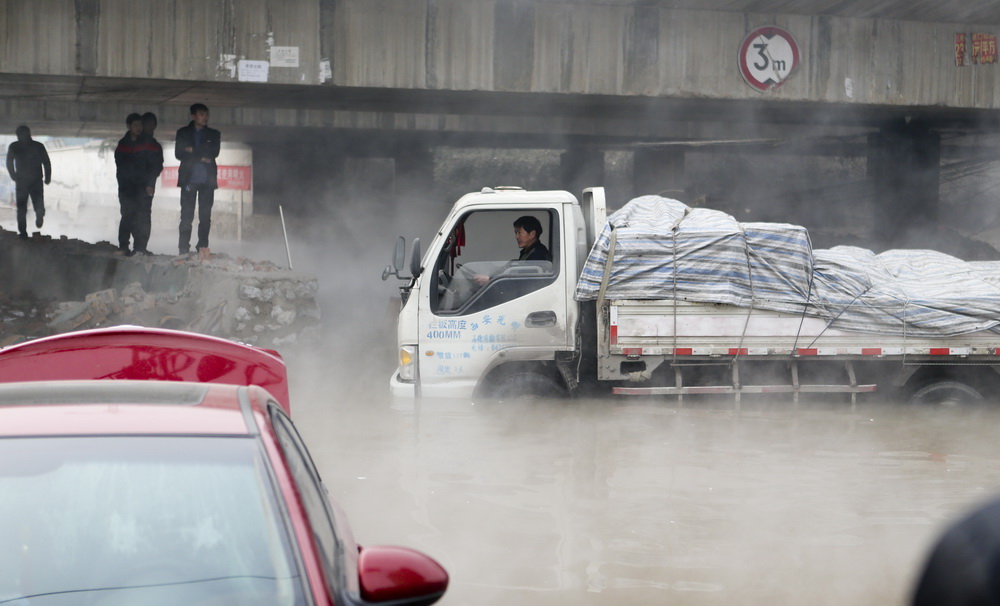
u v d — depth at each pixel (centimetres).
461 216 1814
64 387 691
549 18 3184
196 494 563
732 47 3319
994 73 3472
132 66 2948
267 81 3025
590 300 1795
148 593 524
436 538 1084
